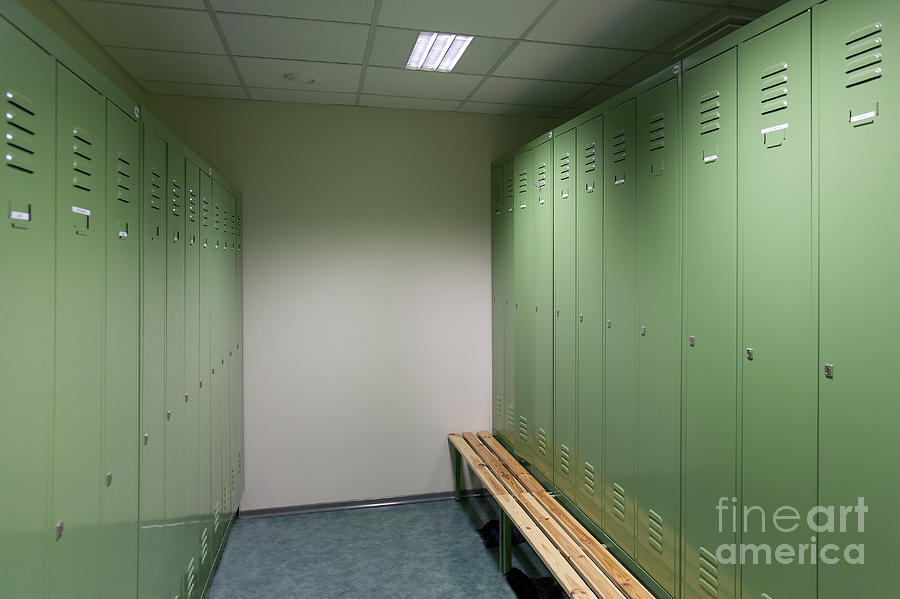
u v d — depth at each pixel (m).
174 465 2.08
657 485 2.11
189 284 2.33
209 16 2.44
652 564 2.14
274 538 3.46
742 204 1.67
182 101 3.65
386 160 3.95
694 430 1.90
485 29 2.59
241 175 3.73
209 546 2.73
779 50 1.52
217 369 2.90
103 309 1.43
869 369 1.29
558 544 2.45
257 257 3.77
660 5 2.35
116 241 1.53
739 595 1.69
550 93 3.57
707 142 1.82
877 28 1.25
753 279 1.63
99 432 1.40
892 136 1.23
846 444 1.34
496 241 4.05
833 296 1.37
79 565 1.28
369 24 2.53
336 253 3.90
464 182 4.09
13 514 1.01
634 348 2.27
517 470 3.37
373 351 3.97
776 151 1.54
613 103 2.42
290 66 3.08
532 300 3.35
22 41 1.04
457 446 3.85
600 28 2.59
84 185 1.32
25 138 1.06
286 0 2.29
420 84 3.40
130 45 2.77
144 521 1.74
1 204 0.98
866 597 1.29
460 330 4.12
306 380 3.87
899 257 1.22
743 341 1.67
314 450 3.88
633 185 2.27
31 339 1.08
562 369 2.95
